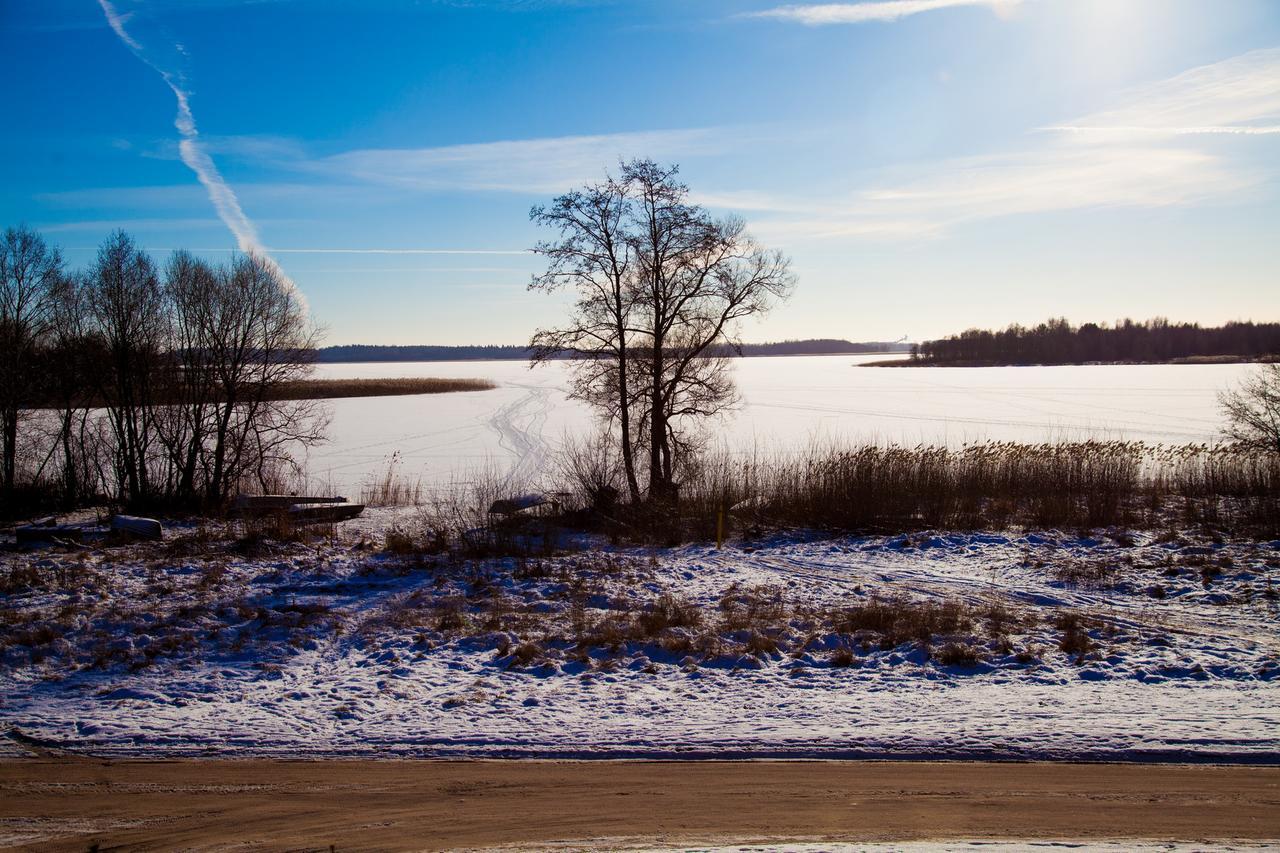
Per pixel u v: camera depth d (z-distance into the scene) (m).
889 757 7.72
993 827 6.08
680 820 6.35
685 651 11.47
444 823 6.37
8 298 26.59
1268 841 5.75
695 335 25.33
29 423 31.42
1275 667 10.27
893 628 12.40
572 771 7.51
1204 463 27.39
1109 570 16.22
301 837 6.14
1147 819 6.21
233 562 17.20
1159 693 9.47
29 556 17.58
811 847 5.60
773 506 23.84
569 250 24.50
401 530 21.66
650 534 21.55
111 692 9.88
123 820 6.52
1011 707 9.04
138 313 27.34
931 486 24.30
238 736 8.48
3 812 6.70
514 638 12.16
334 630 12.51
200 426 27.59
